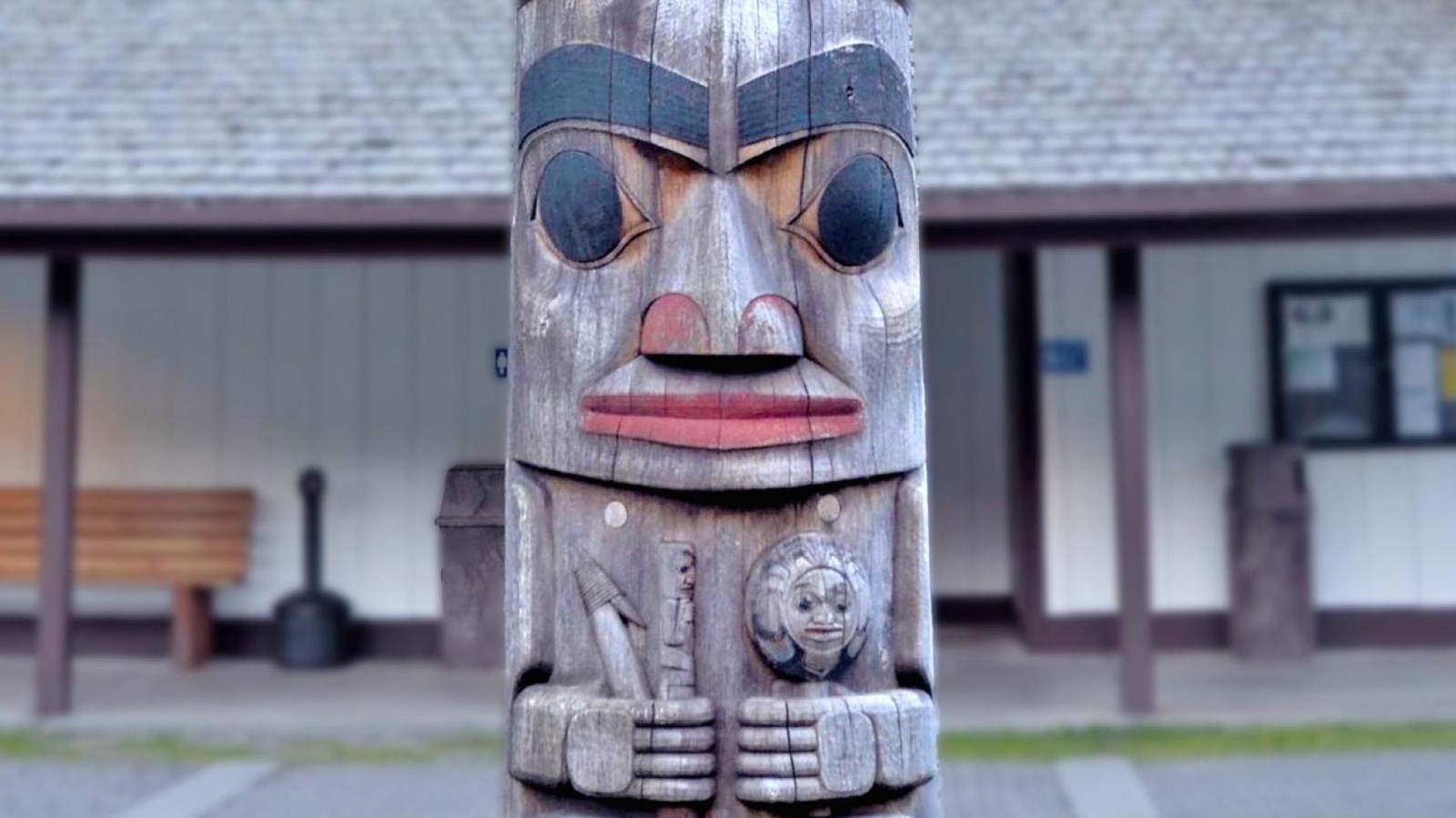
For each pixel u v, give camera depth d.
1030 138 8.31
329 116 8.68
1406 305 9.60
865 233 2.58
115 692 8.77
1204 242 7.97
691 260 2.47
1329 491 9.61
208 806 6.49
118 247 8.02
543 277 2.60
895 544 2.58
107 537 9.51
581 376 2.53
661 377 2.47
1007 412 10.47
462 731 7.93
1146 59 9.11
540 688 2.51
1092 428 9.55
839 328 2.54
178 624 9.40
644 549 2.49
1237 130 8.34
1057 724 7.82
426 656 9.72
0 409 9.77
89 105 8.75
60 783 6.87
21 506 9.60
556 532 2.55
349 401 9.81
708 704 2.43
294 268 9.81
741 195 2.52
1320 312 9.62
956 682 8.86
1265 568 9.27
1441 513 9.58
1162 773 6.88
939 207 7.79
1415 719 7.86
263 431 9.78
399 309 9.81
